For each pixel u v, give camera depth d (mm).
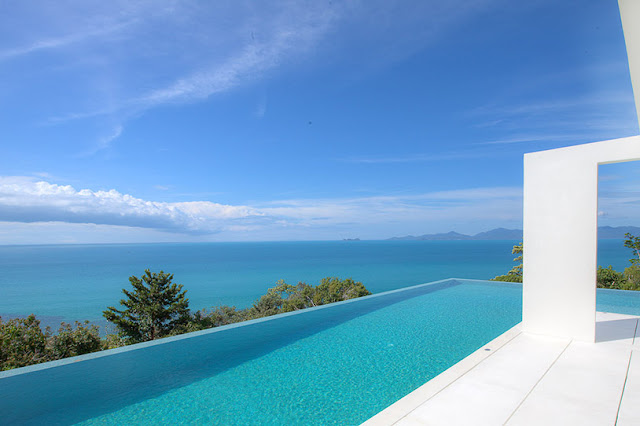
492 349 3045
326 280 21484
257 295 40469
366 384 3047
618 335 3418
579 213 3289
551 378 2410
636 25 1665
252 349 3971
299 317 5410
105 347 8828
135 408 2656
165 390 2941
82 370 3287
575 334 3301
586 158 3258
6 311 35750
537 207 3537
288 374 3270
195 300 37656
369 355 3771
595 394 2156
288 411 2584
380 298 6977
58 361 3395
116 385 3033
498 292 7734
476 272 47562
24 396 2791
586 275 3254
